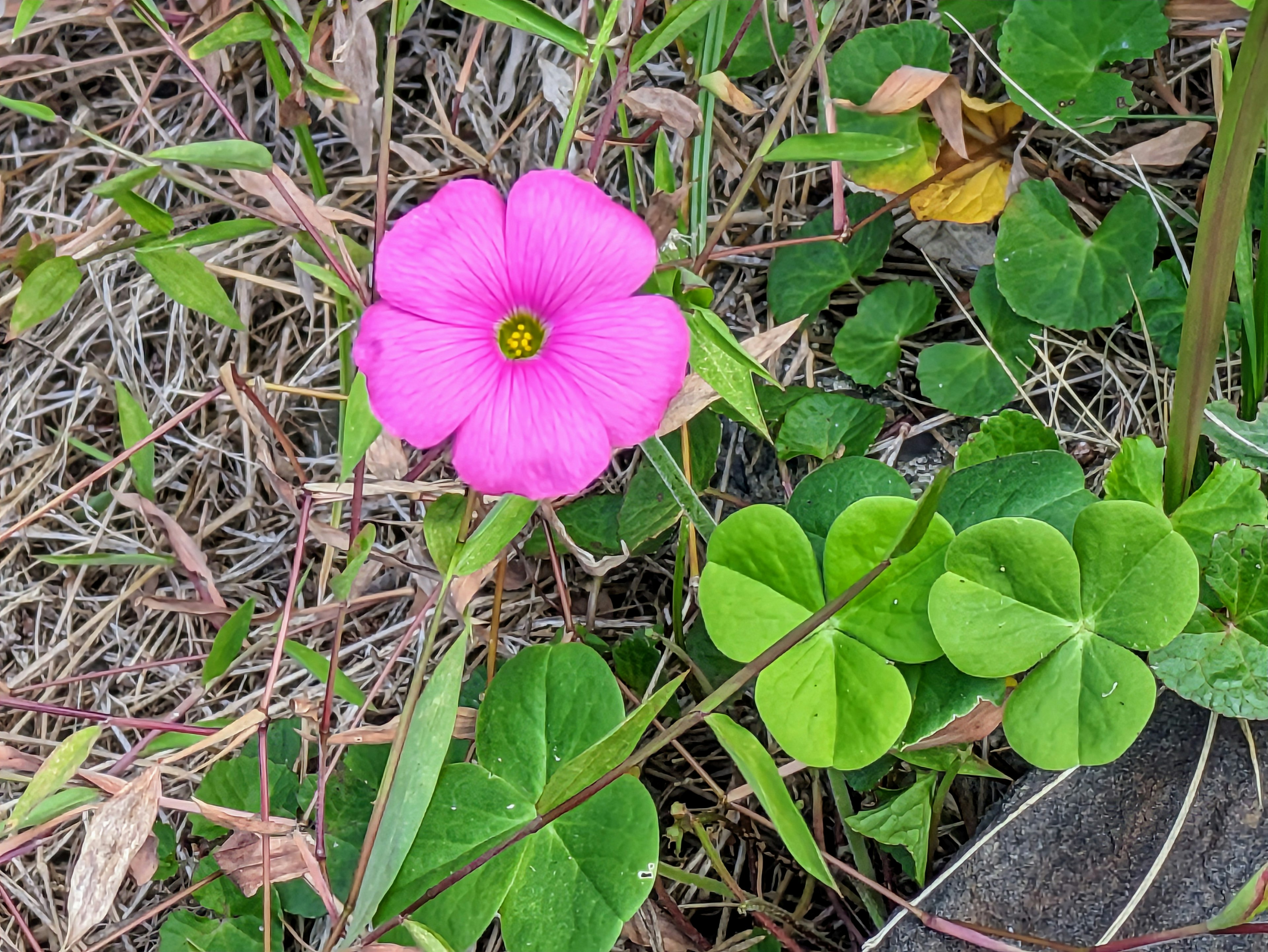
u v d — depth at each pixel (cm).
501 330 14
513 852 15
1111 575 15
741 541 16
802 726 15
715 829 19
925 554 15
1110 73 19
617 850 15
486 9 15
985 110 19
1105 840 16
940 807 17
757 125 21
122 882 15
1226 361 18
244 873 16
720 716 14
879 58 20
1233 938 15
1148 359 19
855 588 14
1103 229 19
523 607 21
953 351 20
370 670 21
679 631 18
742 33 18
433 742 14
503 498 15
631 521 18
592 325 13
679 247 17
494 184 21
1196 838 15
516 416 13
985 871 16
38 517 18
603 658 18
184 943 18
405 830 14
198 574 19
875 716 15
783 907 18
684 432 18
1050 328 19
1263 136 16
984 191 20
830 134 15
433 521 15
